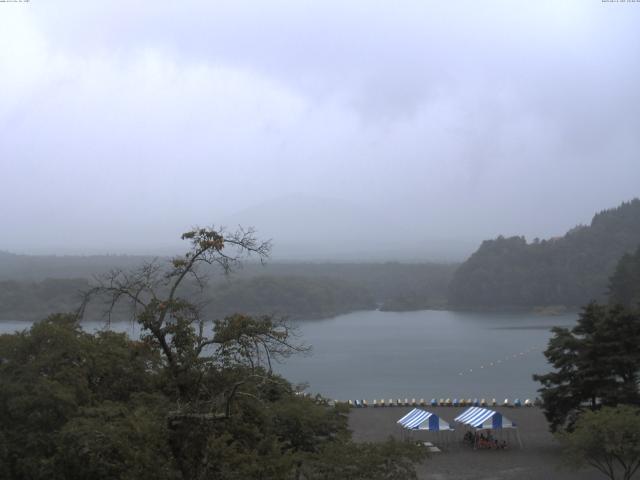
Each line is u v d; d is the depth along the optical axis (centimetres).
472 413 5531
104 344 3469
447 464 4850
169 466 1950
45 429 2983
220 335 2030
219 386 2073
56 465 2773
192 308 2092
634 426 3744
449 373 11394
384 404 7550
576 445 3909
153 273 2147
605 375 5038
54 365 3288
